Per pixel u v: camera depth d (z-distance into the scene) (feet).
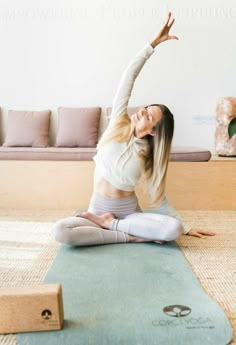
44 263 4.37
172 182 7.32
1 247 4.98
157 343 2.65
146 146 5.05
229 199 7.36
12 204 7.48
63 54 9.29
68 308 3.12
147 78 9.30
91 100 9.46
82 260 4.32
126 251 4.66
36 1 9.05
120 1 9.04
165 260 4.35
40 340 2.69
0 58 9.32
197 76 9.30
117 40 9.21
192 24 9.08
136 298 3.32
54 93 9.46
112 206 5.22
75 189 7.41
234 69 9.25
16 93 9.46
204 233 5.48
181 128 9.46
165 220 4.86
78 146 9.05
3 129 9.57
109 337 2.70
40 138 8.99
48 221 6.40
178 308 3.10
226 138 8.16
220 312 3.03
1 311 2.77
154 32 9.13
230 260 4.47
